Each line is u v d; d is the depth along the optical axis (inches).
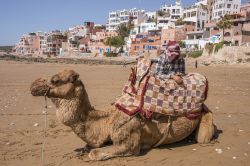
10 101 553.6
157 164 260.4
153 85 282.4
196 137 311.3
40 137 332.5
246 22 2854.3
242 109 492.7
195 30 3644.2
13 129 363.3
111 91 689.6
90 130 263.9
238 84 896.9
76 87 254.4
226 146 307.0
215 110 482.3
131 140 269.0
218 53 2517.2
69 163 260.5
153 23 4345.5
